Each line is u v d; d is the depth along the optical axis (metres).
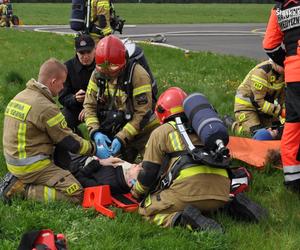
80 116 10.12
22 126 7.70
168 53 25.22
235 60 23.33
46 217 7.23
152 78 9.75
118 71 8.62
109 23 13.92
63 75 7.86
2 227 7.00
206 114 6.84
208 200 7.04
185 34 38.72
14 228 6.96
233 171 8.58
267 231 7.18
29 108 7.67
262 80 11.24
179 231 6.90
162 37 32.50
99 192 7.64
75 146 7.88
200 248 6.56
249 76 11.66
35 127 7.72
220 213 7.51
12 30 37.53
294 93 8.27
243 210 7.45
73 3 13.89
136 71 8.79
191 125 7.02
